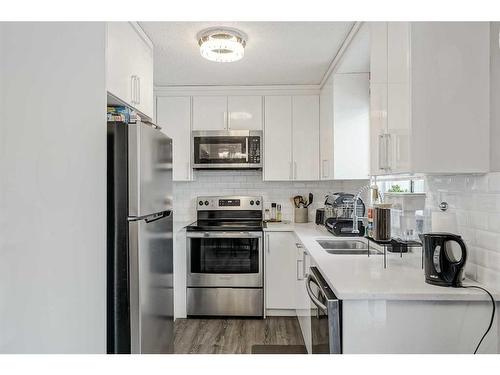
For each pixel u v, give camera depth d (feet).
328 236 9.42
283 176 12.21
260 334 9.97
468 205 5.14
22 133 5.31
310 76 11.23
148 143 6.01
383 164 5.72
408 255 6.25
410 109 4.75
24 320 5.29
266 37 8.24
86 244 5.49
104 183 5.52
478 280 4.95
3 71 5.22
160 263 6.68
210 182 13.35
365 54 8.35
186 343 9.37
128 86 6.68
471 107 4.75
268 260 11.29
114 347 5.57
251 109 12.26
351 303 4.70
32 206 5.35
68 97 5.55
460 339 4.64
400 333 4.68
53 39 5.49
